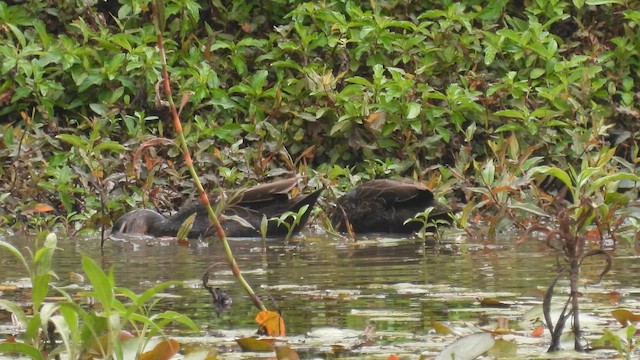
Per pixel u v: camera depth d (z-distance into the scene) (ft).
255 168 46.88
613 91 52.70
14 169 45.47
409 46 53.47
